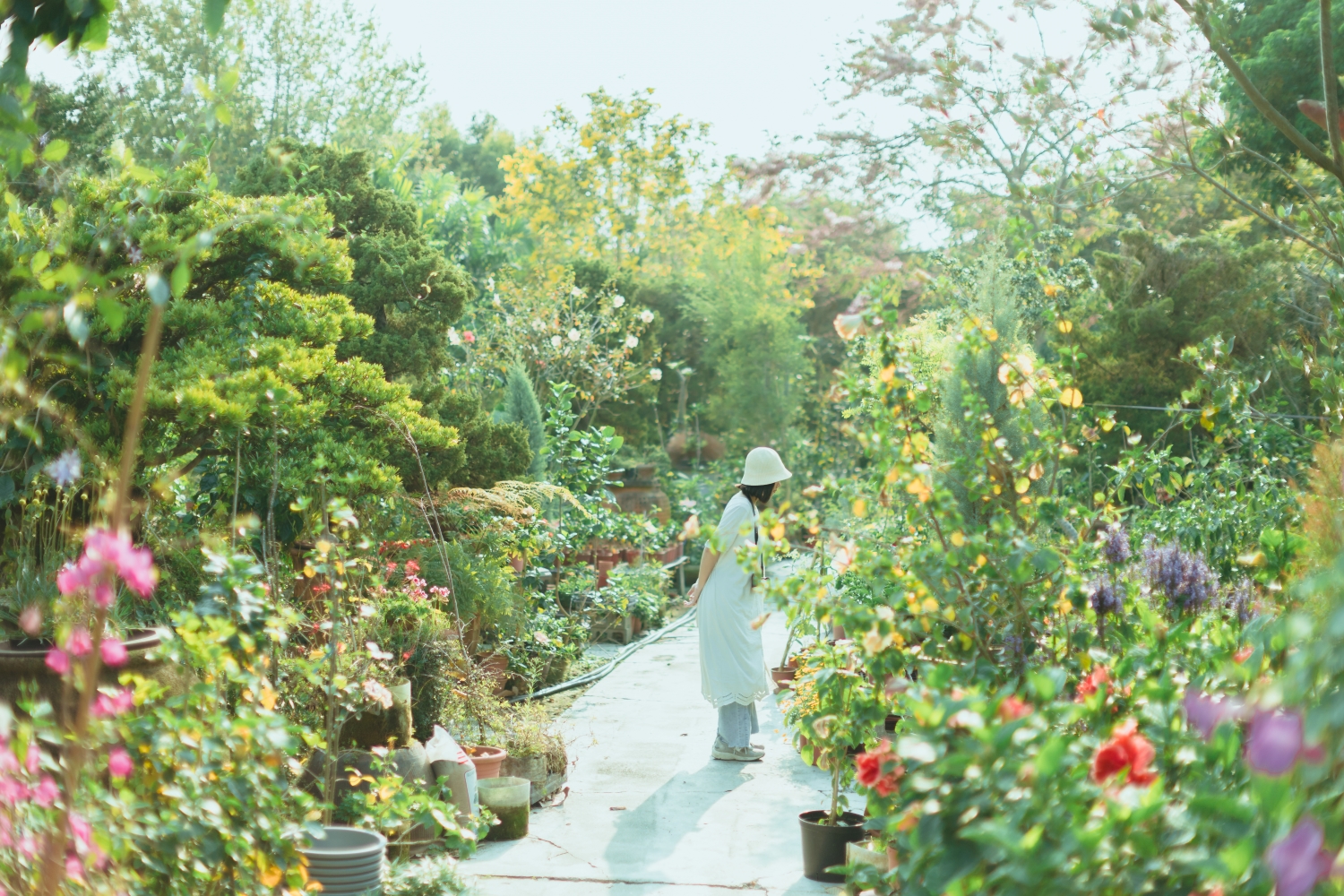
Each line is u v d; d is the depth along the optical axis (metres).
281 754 3.29
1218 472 6.68
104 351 4.71
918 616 3.00
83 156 12.72
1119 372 10.28
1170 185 13.26
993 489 3.44
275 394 4.52
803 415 22.09
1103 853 1.65
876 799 2.52
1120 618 3.12
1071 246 9.98
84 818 2.46
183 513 5.27
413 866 3.59
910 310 14.61
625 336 15.67
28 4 2.69
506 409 10.61
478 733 5.53
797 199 15.32
